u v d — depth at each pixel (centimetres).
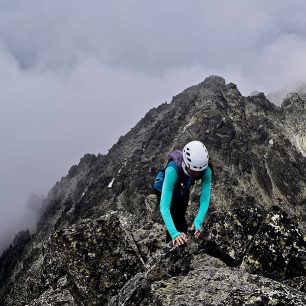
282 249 1178
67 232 1298
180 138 15912
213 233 1260
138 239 1349
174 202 996
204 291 887
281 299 826
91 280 1209
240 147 15712
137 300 967
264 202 13612
